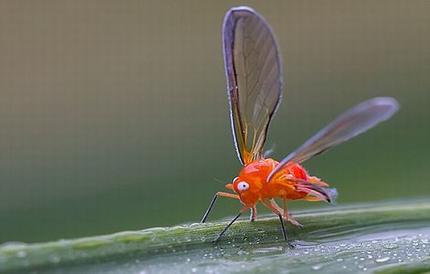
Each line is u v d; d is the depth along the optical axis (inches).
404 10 5.7
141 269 2.3
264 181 2.6
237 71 2.6
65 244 2.2
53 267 2.2
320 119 4.7
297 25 5.8
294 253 2.4
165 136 4.5
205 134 4.5
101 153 4.3
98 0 5.7
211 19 5.7
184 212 3.6
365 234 2.5
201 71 5.4
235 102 2.6
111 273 2.2
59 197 3.7
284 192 2.6
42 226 3.6
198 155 4.2
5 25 5.4
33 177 4.0
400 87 5.0
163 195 3.8
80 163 4.2
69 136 4.6
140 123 4.8
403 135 4.2
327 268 2.3
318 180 2.7
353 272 2.3
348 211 2.5
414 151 4.0
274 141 4.4
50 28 5.5
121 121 4.8
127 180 3.9
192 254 2.3
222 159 4.1
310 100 5.0
